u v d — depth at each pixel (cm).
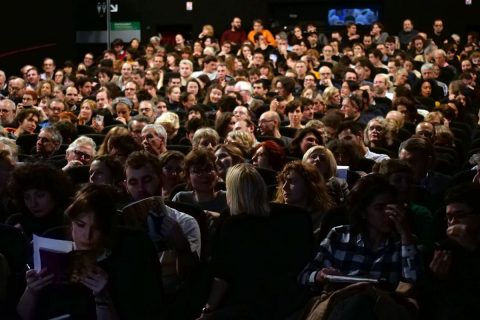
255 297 414
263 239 420
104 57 1777
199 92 1327
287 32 1942
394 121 825
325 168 571
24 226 449
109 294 362
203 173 532
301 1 2067
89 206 354
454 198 391
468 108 1184
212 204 539
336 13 2070
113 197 366
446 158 749
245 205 423
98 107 1166
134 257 362
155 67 1502
